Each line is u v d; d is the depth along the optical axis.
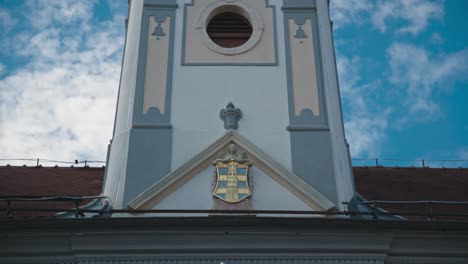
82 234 12.79
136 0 17.20
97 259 12.77
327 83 15.95
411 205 15.63
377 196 17.02
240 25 16.88
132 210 13.59
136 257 12.79
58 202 15.07
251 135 15.12
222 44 16.55
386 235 13.22
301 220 12.87
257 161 14.63
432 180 18.69
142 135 15.01
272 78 15.91
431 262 13.39
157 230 12.80
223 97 15.59
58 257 12.89
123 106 15.61
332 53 16.64
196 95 15.59
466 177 19.08
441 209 15.54
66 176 17.52
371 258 13.14
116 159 14.84
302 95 15.75
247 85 15.78
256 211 13.37
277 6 16.97
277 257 12.92
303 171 14.76
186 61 16.06
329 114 15.55
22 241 12.85
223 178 14.33
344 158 15.10
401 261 13.36
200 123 15.23
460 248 13.46
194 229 12.83
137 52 16.19
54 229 12.78
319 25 16.81
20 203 14.89
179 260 12.80
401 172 19.41
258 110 15.46
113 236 12.81
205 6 16.84
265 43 16.41
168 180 14.23
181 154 14.80
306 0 17.16
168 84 15.73
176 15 16.73
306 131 15.25
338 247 13.10
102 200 14.44
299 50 16.36
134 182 14.43
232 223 12.78
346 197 14.55
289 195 14.30
